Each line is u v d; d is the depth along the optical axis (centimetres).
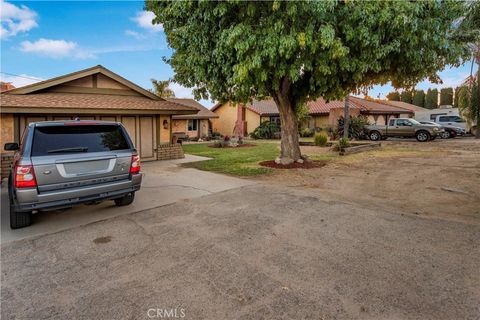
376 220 445
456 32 604
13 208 412
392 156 1195
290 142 1014
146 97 1200
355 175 827
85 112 888
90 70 1036
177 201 567
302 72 847
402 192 634
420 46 670
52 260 332
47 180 395
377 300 247
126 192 476
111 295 262
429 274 287
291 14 566
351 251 341
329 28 564
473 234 385
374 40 604
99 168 442
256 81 727
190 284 277
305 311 235
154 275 295
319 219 453
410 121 1964
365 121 2183
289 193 618
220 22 658
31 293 267
